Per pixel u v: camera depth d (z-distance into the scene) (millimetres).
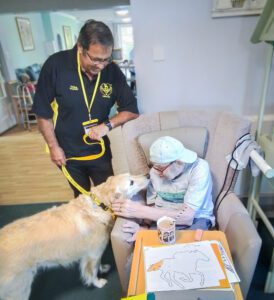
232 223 1199
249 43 1755
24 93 4719
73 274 1706
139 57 1818
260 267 1623
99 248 1473
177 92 1913
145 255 1011
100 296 1546
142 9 1690
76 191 1701
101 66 1288
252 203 1691
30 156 3615
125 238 1206
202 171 1248
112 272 1693
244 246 1072
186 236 1104
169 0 1659
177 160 1211
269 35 1290
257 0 1613
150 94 1925
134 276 951
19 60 5695
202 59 1809
